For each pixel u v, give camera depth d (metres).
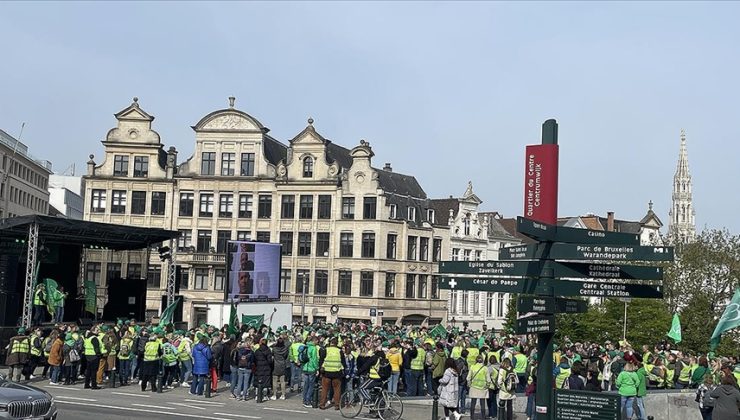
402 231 71.81
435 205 82.62
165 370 29.20
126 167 72.69
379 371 23.52
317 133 71.31
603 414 13.23
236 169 72.06
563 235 11.98
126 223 72.06
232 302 39.88
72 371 29.61
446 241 77.38
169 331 34.91
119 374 29.94
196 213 71.94
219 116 72.38
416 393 28.48
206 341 27.92
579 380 21.28
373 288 69.31
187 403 25.28
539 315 11.75
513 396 22.95
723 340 57.16
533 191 11.93
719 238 61.88
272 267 47.34
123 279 47.00
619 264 12.13
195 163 72.31
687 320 57.91
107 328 30.30
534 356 24.27
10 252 40.75
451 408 21.20
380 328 41.94
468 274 12.71
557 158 11.82
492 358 23.80
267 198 72.12
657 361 28.62
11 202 90.00
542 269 12.00
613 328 55.91
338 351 25.38
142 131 72.62
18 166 92.75
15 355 28.67
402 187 75.75
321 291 70.69
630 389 21.67
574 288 12.04
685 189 174.00
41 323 39.22
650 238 102.56
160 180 72.19
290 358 28.78
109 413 21.81
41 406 16.11
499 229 89.81
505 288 12.34
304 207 71.44
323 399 25.38
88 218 72.31
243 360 26.77
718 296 59.75
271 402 26.70
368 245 69.88
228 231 71.88
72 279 47.00
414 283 73.25
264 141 73.31
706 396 20.83
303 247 71.31
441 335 40.56
